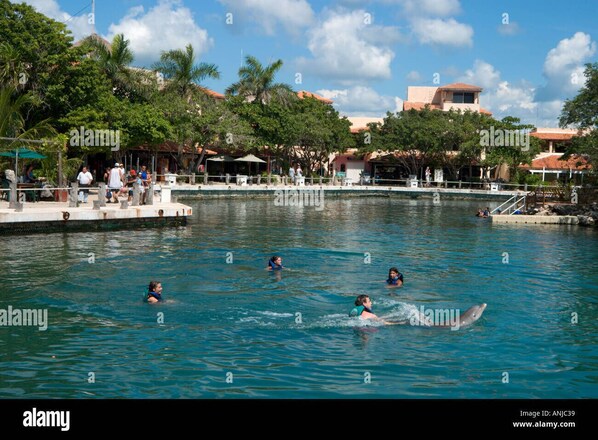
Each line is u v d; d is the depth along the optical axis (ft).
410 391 28.17
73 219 79.20
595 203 121.49
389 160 245.86
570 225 109.70
